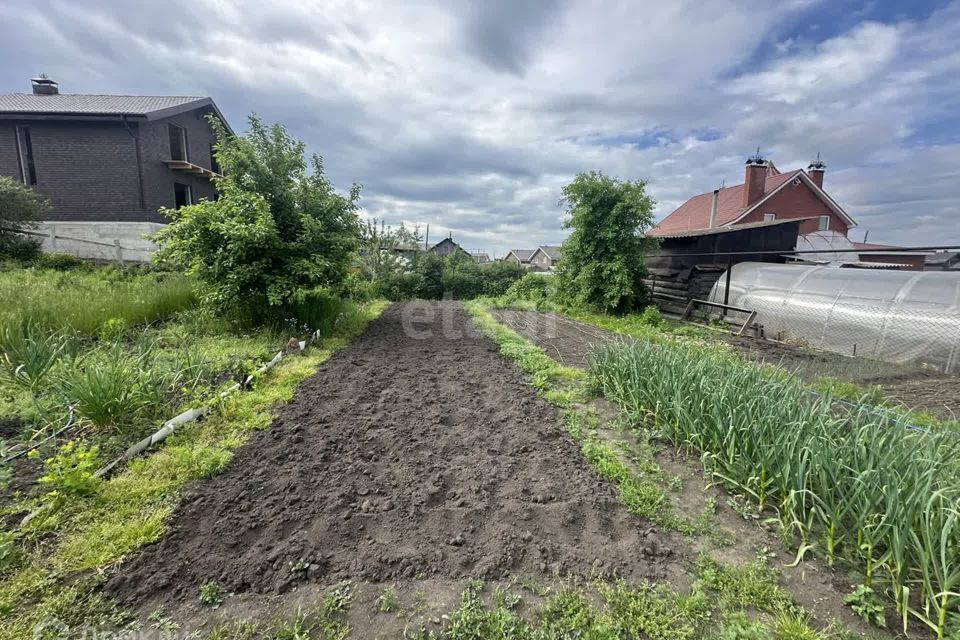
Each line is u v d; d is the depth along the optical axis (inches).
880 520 81.3
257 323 274.1
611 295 420.8
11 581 68.4
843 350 277.4
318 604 68.7
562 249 480.4
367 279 670.5
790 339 315.3
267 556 78.3
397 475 109.7
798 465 90.4
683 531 89.8
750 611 69.8
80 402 117.1
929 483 73.5
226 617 65.6
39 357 144.3
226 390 148.5
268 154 277.6
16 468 99.6
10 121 528.7
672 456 122.8
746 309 358.9
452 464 116.2
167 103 612.7
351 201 315.0
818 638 64.2
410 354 246.2
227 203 253.8
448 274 776.9
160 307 269.0
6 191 411.2
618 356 177.0
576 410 157.6
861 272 302.5
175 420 123.3
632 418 143.5
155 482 96.9
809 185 952.3
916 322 242.4
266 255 257.3
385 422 143.3
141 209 552.4
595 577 76.5
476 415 151.8
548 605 69.8
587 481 108.2
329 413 148.6
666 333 334.6
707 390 127.0
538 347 267.3
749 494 102.9
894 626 67.2
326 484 104.0
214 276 250.8
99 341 197.6
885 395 178.4
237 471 107.4
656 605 69.7
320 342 260.5
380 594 71.6
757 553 83.2
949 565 71.9
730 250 467.8
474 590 72.9
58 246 492.1
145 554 76.9
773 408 110.7
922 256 808.3
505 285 799.7
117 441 112.7
